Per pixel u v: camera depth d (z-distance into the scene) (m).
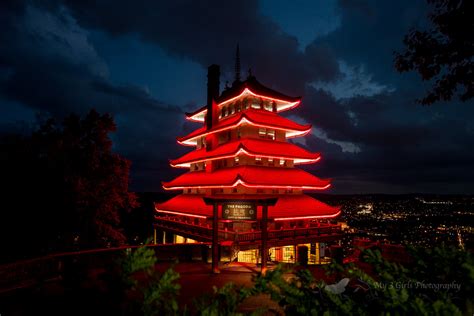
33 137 28.42
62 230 27.50
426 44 6.68
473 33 6.20
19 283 13.80
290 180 33.94
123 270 3.01
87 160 31.39
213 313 2.78
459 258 3.40
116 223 34.47
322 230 32.38
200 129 46.34
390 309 2.81
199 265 22.27
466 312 2.76
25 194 22.78
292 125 37.56
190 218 39.19
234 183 30.62
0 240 22.73
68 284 2.97
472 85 6.54
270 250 33.88
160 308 3.00
